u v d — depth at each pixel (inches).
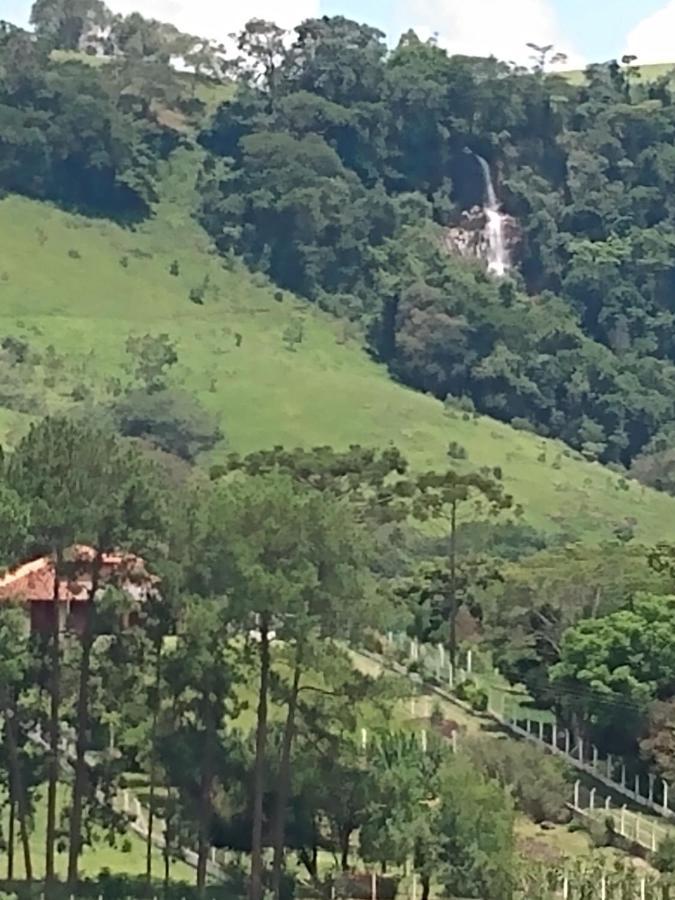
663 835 2869.1
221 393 6643.7
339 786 2313.0
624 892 2516.0
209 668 2204.7
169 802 2324.1
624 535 5949.8
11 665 2151.8
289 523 2165.4
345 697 2269.9
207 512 2177.7
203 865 2265.0
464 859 2384.4
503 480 6407.5
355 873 2402.8
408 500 4542.3
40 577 2469.2
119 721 2287.2
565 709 3262.8
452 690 3417.8
